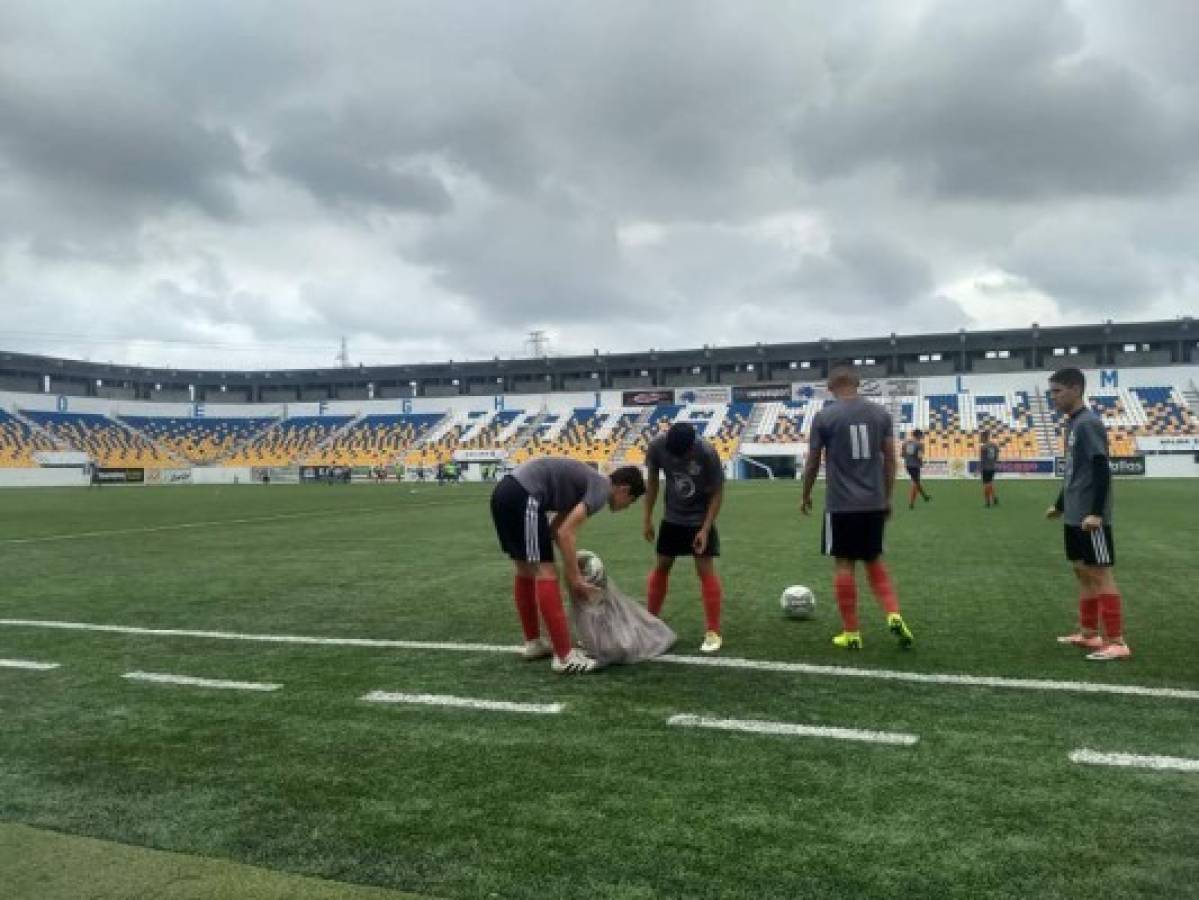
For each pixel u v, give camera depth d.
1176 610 7.43
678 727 4.41
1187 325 55.44
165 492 41.88
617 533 16.20
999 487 35.31
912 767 3.81
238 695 5.11
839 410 6.19
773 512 21.20
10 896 2.77
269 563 11.70
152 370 74.69
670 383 68.75
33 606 8.31
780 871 2.88
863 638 6.49
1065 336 57.94
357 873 2.90
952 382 58.44
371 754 4.07
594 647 5.67
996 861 2.93
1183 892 2.72
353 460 66.50
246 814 3.39
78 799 3.56
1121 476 45.53
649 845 3.08
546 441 63.53
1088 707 4.68
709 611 6.21
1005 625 6.89
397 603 8.32
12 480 55.28
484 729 4.42
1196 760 3.88
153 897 2.76
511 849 3.06
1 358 66.44
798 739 4.21
